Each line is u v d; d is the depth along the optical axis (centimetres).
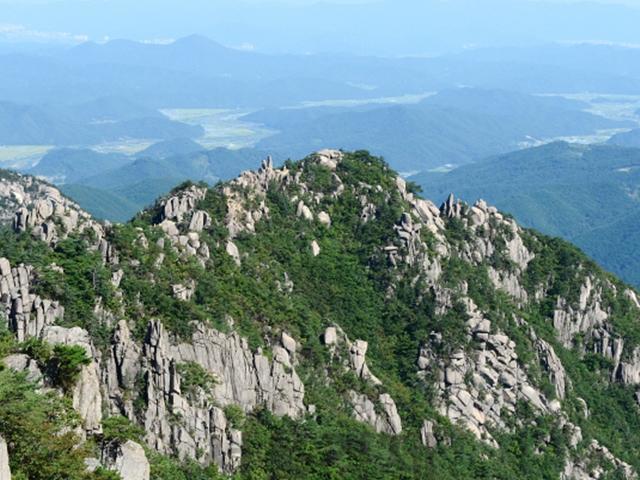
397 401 18500
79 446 11312
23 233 16112
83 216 17300
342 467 15862
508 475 18650
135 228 17388
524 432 19975
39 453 10706
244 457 15212
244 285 17825
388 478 16188
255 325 16962
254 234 19862
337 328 18562
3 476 9869
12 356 11881
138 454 12056
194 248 17962
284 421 16138
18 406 10781
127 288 15812
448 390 19538
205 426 15012
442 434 18425
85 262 15725
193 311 15925
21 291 14762
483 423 19612
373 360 19400
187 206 19338
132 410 14650
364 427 17100
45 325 14588
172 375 14925
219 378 15662
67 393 11900
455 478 17675
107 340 14938
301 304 18725
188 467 14450
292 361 17000
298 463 15450
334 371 17712
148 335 15062
